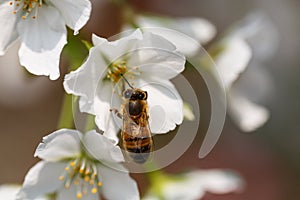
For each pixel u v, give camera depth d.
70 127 0.24
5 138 0.34
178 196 0.25
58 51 0.21
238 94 0.27
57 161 0.22
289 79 0.35
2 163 0.34
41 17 0.22
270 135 0.35
